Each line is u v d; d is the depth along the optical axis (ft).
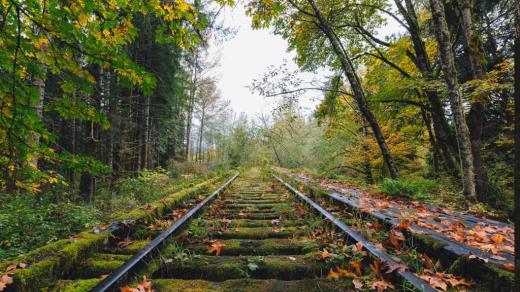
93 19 8.48
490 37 34.50
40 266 6.70
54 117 34.42
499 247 8.08
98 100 28.37
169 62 38.47
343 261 8.22
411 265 7.70
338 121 50.49
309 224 12.76
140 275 7.50
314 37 34.63
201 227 12.24
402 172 51.03
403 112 39.29
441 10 21.20
